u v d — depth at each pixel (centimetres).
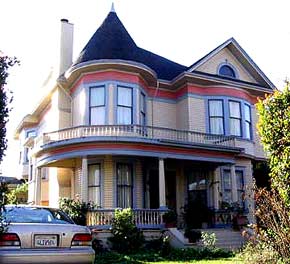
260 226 795
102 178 1925
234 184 2064
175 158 1892
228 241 1702
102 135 1803
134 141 1777
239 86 2369
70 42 2391
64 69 2308
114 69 2003
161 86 2309
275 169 738
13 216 700
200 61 2309
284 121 723
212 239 1498
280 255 696
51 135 1952
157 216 1783
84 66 1983
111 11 2261
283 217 698
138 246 1571
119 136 1766
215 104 2298
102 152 1767
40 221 710
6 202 550
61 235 685
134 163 2014
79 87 2080
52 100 2388
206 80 2284
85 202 1712
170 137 2005
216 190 2161
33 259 644
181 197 2148
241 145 2272
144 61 2447
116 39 2105
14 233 649
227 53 2495
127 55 2047
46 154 1933
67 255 673
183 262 1190
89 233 725
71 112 2181
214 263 1109
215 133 2253
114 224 1590
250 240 793
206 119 2267
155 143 1828
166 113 2300
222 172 2242
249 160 2342
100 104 1986
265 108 777
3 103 536
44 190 2445
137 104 2022
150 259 1294
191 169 2206
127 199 1955
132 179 1989
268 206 736
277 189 734
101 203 1897
